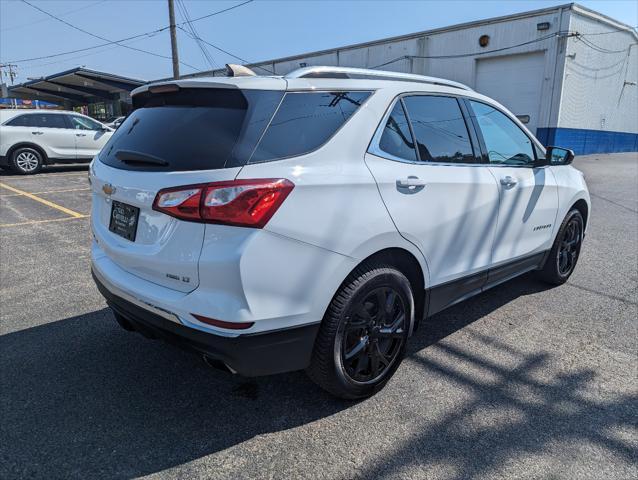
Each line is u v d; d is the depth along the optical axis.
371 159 2.65
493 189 3.42
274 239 2.22
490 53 22.47
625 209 8.62
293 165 2.33
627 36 25.30
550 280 4.60
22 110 12.96
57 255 5.71
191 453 2.41
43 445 2.46
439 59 24.45
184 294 2.30
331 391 2.70
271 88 2.43
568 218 4.46
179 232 2.27
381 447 2.44
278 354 2.37
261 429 2.59
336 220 2.41
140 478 2.25
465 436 2.52
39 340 3.58
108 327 3.80
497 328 3.78
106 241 2.78
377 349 2.78
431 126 3.11
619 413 2.70
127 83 32.75
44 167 15.00
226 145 2.27
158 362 3.28
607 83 24.59
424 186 2.86
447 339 3.60
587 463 2.32
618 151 27.98
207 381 3.05
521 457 2.36
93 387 2.97
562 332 3.70
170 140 2.48
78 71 29.80
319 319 2.45
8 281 4.82
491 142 3.62
